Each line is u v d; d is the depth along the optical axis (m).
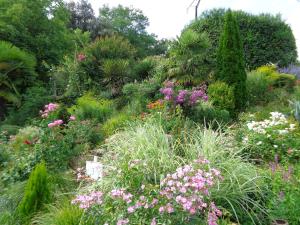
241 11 13.22
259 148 5.83
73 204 3.77
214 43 12.88
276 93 10.38
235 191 4.00
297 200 3.69
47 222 3.83
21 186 4.85
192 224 3.18
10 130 9.45
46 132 5.98
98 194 3.41
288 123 6.99
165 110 6.85
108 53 13.41
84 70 12.95
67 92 11.69
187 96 7.30
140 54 28.23
